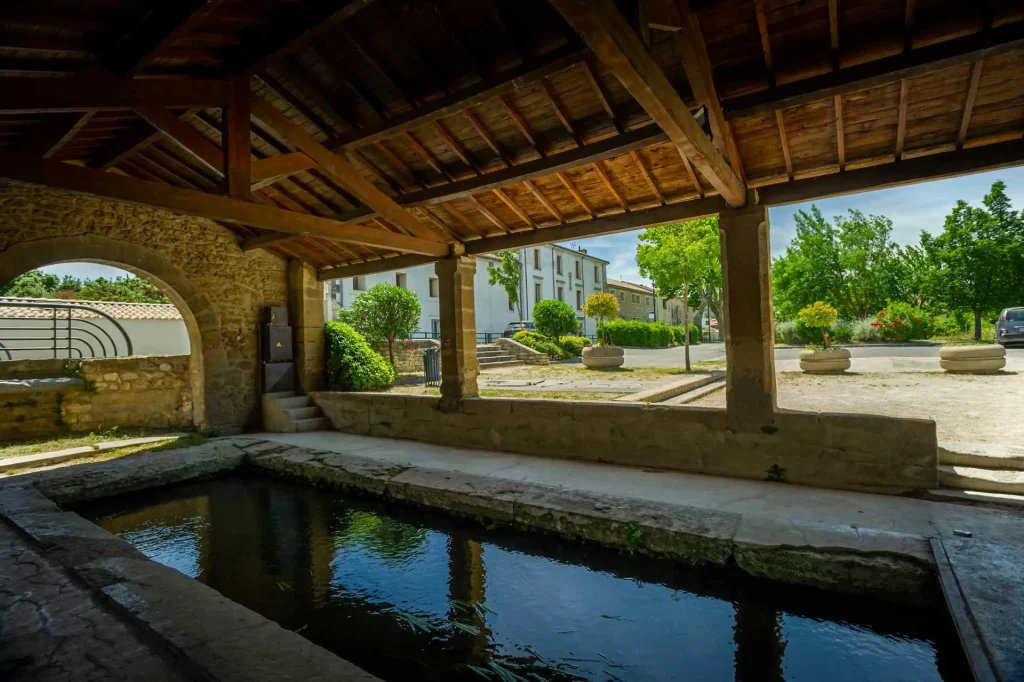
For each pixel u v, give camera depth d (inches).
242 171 153.5
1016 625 76.1
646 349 774.5
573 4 73.2
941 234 743.7
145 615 89.5
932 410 220.2
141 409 286.8
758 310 163.5
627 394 306.8
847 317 871.1
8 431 252.2
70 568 112.4
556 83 151.7
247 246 286.2
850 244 882.1
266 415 295.4
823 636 96.7
